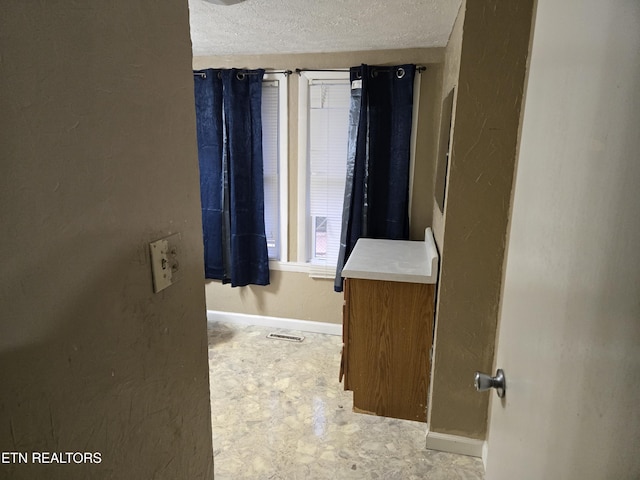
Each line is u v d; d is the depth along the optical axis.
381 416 2.23
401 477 1.81
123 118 0.72
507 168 1.65
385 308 2.12
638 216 0.41
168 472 0.94
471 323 1.82
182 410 0.98
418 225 2.96
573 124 0.60
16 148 0.53
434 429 1.97
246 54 2.99
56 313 0.60
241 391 2.46
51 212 0.58
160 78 0.82
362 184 2.89
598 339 0.48
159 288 0.85
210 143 3.09
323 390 2.47
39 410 0.59
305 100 2.98
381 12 2.03
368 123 2.82
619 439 0.43
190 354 1.00
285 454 1.95
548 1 0.75
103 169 0.68
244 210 3.14
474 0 1.53
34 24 0.54
